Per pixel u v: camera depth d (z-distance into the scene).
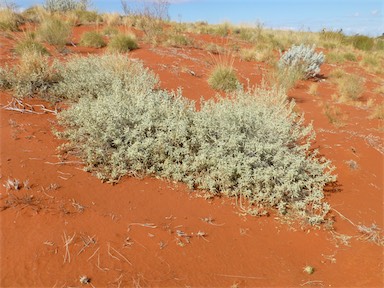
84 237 3.43
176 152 4.77
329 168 5.12
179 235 3.71
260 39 17.08
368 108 8.95
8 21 12.53
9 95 6.28
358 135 6.83
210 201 4.39
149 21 14.53
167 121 5.12
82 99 5.91
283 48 16.31
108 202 3.97
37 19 14.38
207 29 18.08
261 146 4.82
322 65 14.15
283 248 3.86
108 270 3.16
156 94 6.20
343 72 12.59
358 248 4.01
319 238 4.09
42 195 3.81
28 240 3.29
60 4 16.83
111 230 3.58
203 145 4.81
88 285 2.98
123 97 5.90
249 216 4.25
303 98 9.12
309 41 18.19
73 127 5.41
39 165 4.32
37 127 5.28
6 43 10.05
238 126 5.21
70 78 6.90
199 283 3.23
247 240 3.88
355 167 5.61
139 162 4.61
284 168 4.81
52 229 3.44
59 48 10.10
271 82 9.19
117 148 4.84
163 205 4.14
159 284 3.13
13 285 2.89
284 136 5.43
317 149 5.76
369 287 3.45
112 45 11.04
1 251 3.15
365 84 12.02
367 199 4.93
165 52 11.18
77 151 4.79
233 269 3.46
